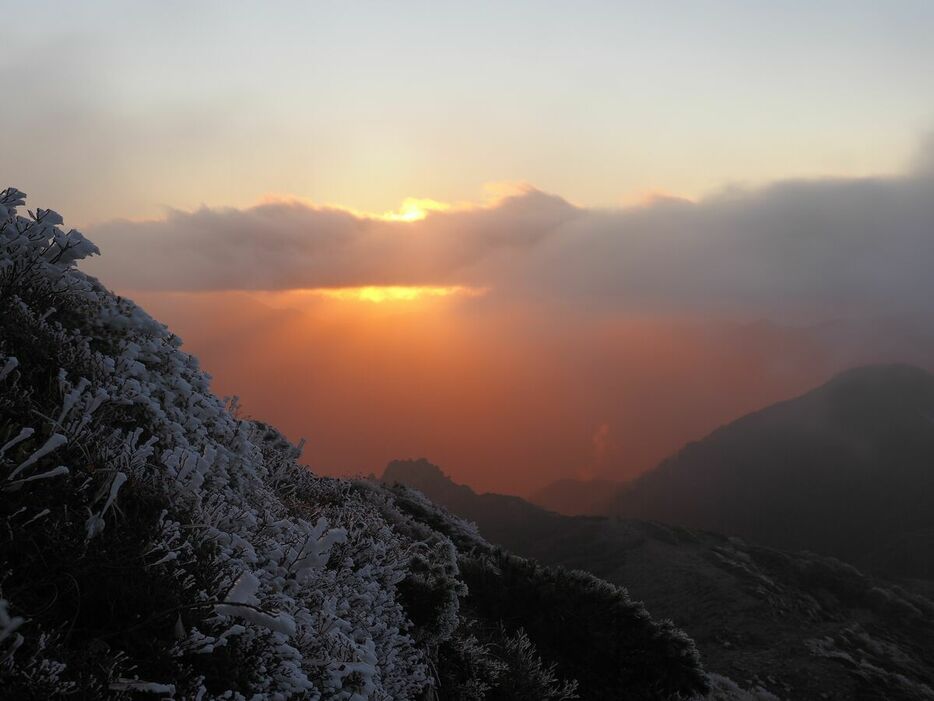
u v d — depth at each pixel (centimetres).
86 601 375
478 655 1073
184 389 631
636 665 1328
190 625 408
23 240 568
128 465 468
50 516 394
